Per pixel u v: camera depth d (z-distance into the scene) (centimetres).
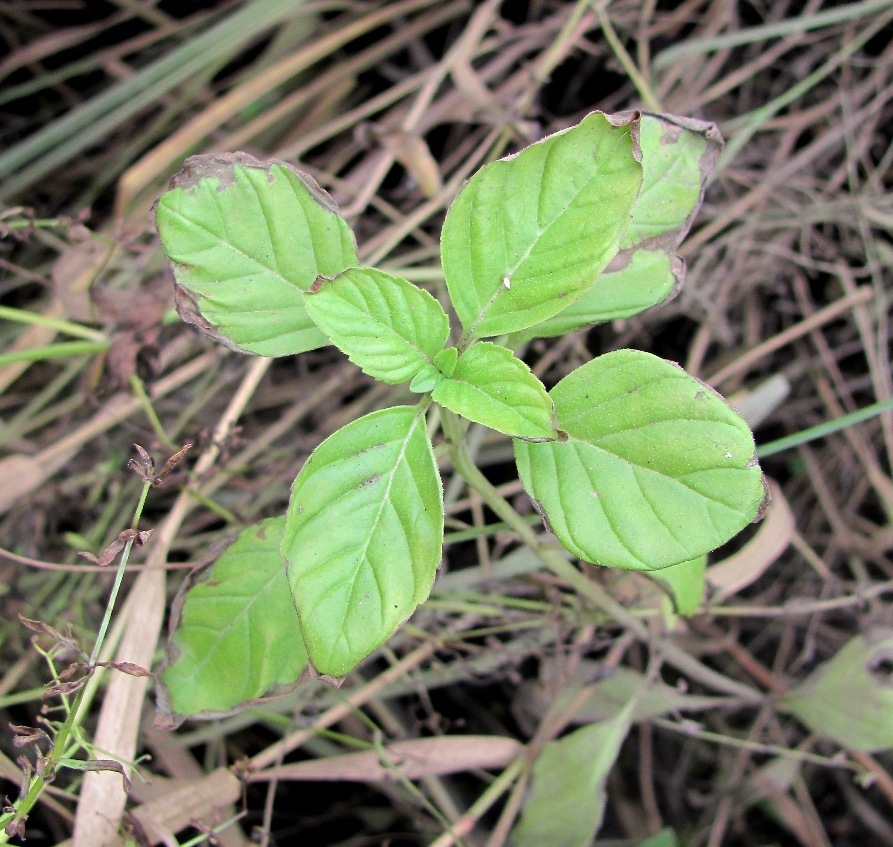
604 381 22
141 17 45
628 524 22
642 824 36
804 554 38
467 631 35
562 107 44
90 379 37
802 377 41
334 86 44
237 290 24
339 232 24
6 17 44
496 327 23
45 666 36
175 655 26
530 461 23
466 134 43
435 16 44
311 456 21
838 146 42
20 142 44
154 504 38
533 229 22
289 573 21
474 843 34
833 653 38
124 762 27
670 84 42
